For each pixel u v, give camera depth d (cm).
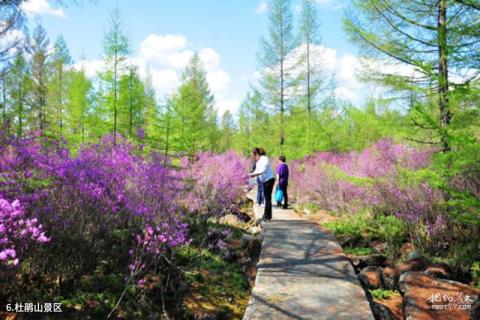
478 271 484
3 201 317
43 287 364
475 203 420
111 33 1967
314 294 379
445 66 574
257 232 732
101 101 2142
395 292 462
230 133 4303
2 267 315
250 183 1351
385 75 657
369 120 670
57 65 2878
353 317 324
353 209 794
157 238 464
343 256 511
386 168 703
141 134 934
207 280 491
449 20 555
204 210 748
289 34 2011
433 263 509
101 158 593
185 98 2131
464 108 457
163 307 396
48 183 441
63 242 402
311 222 752
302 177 1277
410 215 628
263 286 403
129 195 533
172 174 734
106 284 401
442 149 606
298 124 1897
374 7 677
